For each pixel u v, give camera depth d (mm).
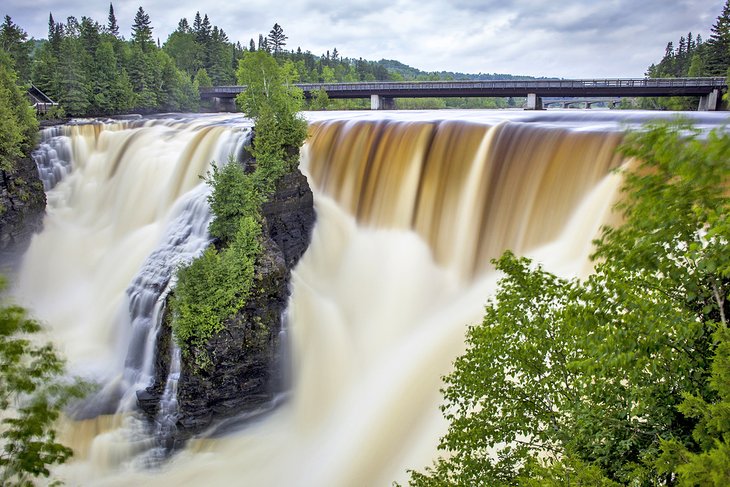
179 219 40500
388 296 36438
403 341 33406
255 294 30906
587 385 12000
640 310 10297
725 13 90375
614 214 28406
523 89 76688
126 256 45406
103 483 27344
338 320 36156
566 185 32312
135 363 34031
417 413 27828
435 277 36156
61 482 13516
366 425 28672
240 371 29953
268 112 38500
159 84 94812
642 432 11195
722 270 9305
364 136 43625
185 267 30578
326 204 43594
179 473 28000
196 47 128250
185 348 29016
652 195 9602
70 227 52156
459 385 15125
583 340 11133
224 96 111438
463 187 37469
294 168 39812
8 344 12766
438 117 48188
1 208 47812
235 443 29734
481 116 48844
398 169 40938
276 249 33688
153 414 30172
